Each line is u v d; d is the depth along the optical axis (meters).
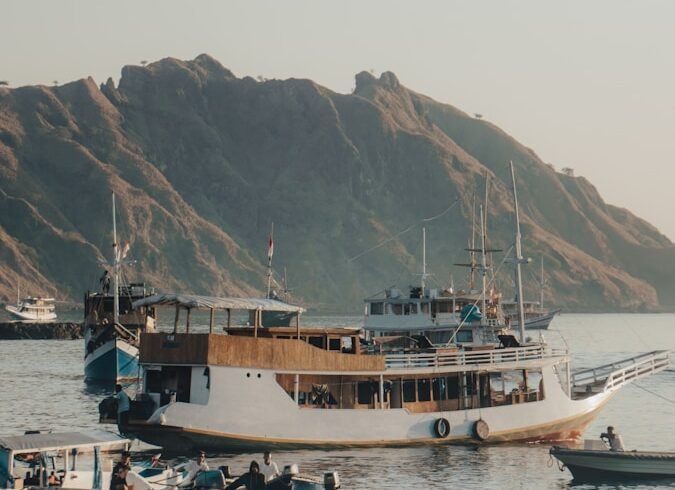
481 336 107.88
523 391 75.69
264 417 66.69
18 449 50.06
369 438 69.38
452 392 73.12
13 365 165.00
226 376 65.94
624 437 83.62
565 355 77.88
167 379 67.88
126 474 53.66
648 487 62.06
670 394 117.69
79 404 104.62
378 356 70.00
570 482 63.09
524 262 84.69
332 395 69.25
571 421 76.50
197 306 66.31
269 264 86.44
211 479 57.03
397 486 60.91
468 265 136.25
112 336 128.50
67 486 51.62
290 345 67.38
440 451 70.56
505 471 65.50
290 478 56.50
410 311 112.00
